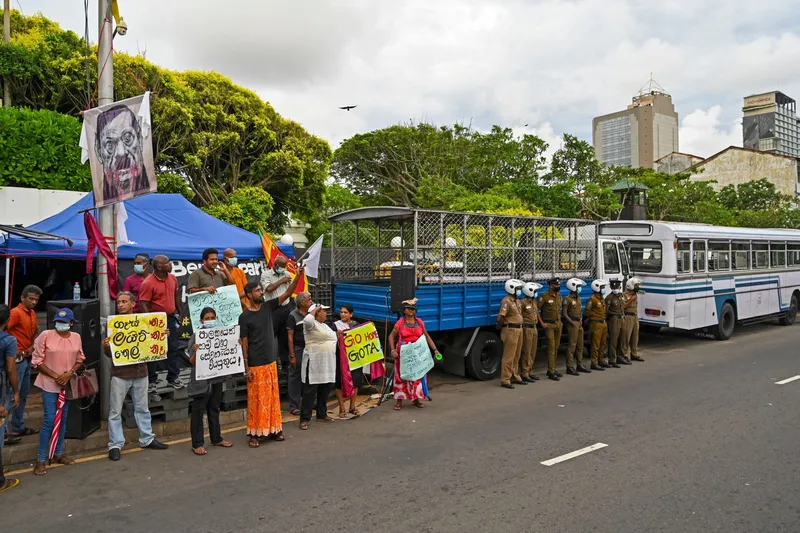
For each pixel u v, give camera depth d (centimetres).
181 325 792
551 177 3566
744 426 713
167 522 462
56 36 1722
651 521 455
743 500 495
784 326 1731
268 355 664
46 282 1252
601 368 1105
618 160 13925
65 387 602
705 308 1402
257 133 2056
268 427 659
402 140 3756
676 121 13925
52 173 1415
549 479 545
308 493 518
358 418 778
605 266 1285
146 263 830
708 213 3089
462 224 1018
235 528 450
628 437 674
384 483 541
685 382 970
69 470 582
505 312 971
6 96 1623
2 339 549
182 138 1828
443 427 730
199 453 629
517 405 839
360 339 795
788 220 3494
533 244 1135
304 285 927
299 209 2305
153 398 713
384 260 1211
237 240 1115
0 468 529
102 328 724
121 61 1672
